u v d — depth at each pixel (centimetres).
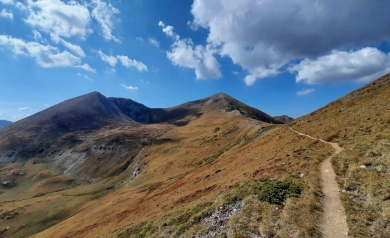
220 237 1592
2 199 17075
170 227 2153
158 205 4272
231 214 1873
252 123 13188
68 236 6034
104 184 16438
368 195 1652
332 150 2931
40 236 8088
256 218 1670
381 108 3597
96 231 5197
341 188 1877
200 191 3478
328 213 1572
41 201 13925
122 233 2969
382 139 2486
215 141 13338
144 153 18162
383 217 1372
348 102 5103
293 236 1393
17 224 11388
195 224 1939
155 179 10919
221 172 4625
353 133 3266
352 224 1392
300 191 1939
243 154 5619
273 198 1864
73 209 12056
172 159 12656
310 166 2470
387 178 1738
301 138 4297
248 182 2394
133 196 8144
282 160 3161
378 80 5231
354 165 2144
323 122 4656
